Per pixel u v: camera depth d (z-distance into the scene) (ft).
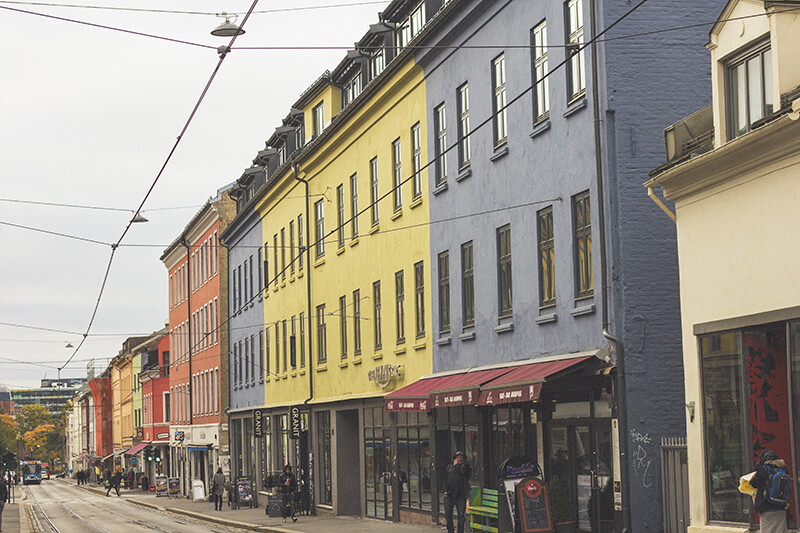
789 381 50.34
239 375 191.21
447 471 80.53
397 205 106.63
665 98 67.67
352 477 126.00
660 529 64.39
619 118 66.95
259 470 172.86
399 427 106.83
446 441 95.30
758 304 52.60
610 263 66.23
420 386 93.40
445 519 86.33
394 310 107.14
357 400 119.34
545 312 75.15
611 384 66.44
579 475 71.15
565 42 71.92
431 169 96.78
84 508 206.59
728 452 55.31
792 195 50.03
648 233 66.64
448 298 93.97
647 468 64.75
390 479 109.60
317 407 134.62
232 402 197.06
